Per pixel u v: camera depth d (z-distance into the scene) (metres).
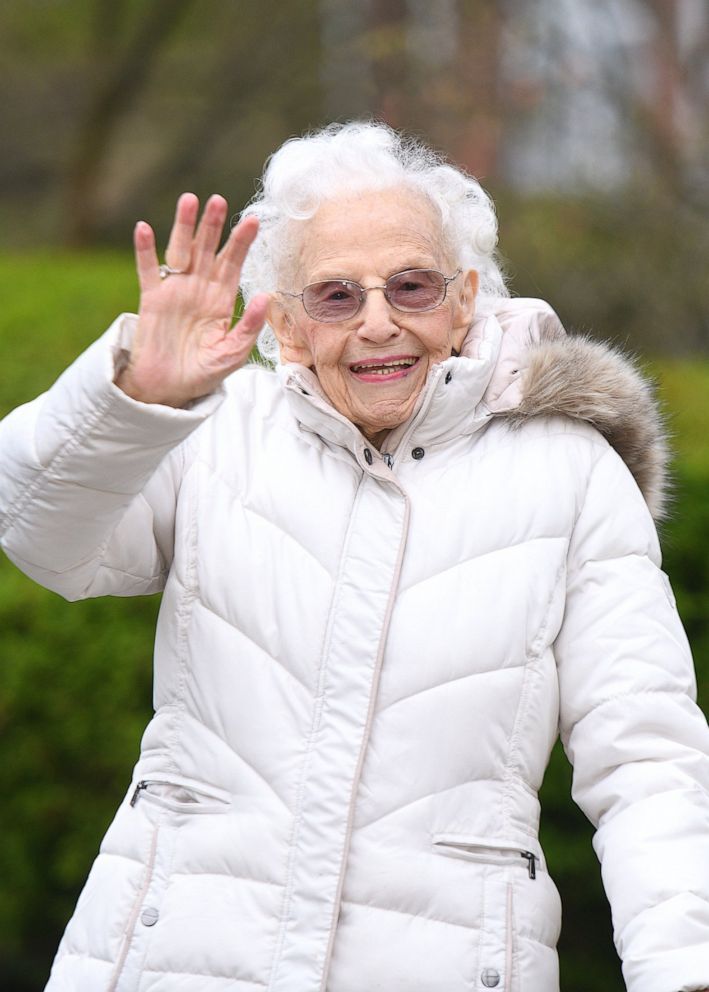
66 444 3.77
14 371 12.70
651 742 3.93
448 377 4.07
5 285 14.91
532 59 17.75
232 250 3.73
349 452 4.19
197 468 4.25
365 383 4.16
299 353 4.37
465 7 17.75
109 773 8.62
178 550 4.18
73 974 3.99
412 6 18.42
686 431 11.27
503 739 3.97
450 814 3.91
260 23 26.28
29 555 4.00
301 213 4.21
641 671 3.98
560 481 4.15
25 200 28.98
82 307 14.21
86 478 3.81
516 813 3.99
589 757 3.99
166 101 27.81
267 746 3.95
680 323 17.55
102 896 4.02
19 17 28.89
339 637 3.97
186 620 4.14
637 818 3.85
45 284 15.01
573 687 4.05
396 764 3.89
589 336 4.58
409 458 4.20
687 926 3.67
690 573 8.18
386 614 3.97
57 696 8.61
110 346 3.70
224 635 4.07
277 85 26.55
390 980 3.80
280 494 4.16
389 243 4.12
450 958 3.82
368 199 4.17
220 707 4.02
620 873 3.80
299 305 4.25
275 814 3.90
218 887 3.91
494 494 4.11
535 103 17.78
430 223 4.22
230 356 3.75
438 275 4.14
